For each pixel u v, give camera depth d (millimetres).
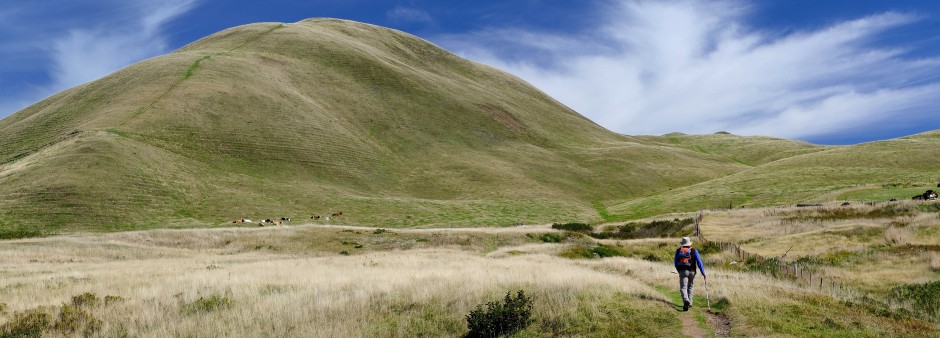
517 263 29547
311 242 50469
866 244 35719
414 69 180125
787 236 42562
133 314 14531
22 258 36656
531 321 12992
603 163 129500
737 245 42656
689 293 14133
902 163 100750
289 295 16766
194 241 48750
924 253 29766
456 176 106375
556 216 83438
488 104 161250
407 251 46062
